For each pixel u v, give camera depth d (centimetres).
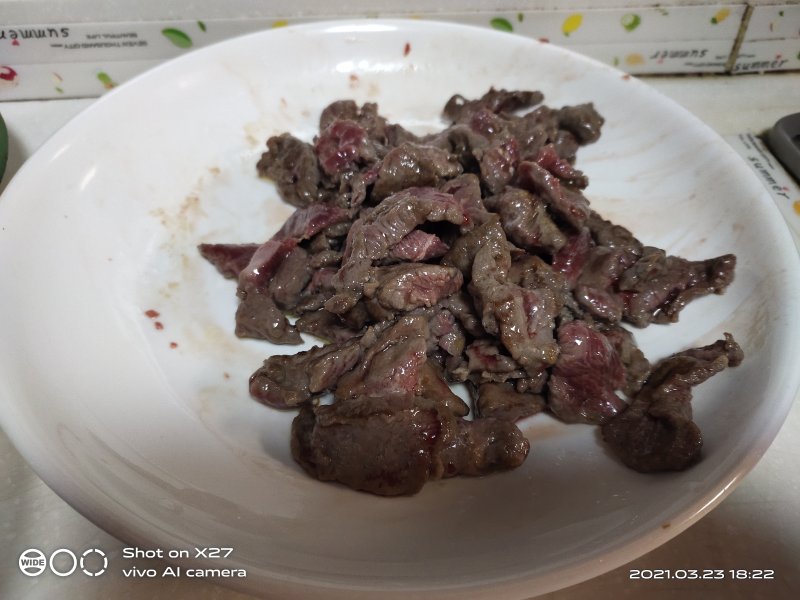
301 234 20
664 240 22
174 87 23
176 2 26
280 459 16
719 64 31
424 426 15
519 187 21
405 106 26
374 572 12
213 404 18
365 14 28
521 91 25
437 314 19
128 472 14
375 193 21
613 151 24
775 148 26
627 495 15
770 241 19
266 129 25
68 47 27
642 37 29
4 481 16
